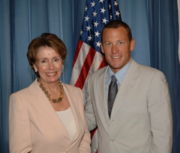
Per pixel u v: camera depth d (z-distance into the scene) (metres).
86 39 2.25
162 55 2.47
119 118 1.59
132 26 2.48
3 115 2.30
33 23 2.35
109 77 1.71
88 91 1.86
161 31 2.47
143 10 2.48
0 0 2.28
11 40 2.32
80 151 1.58
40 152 1.41
